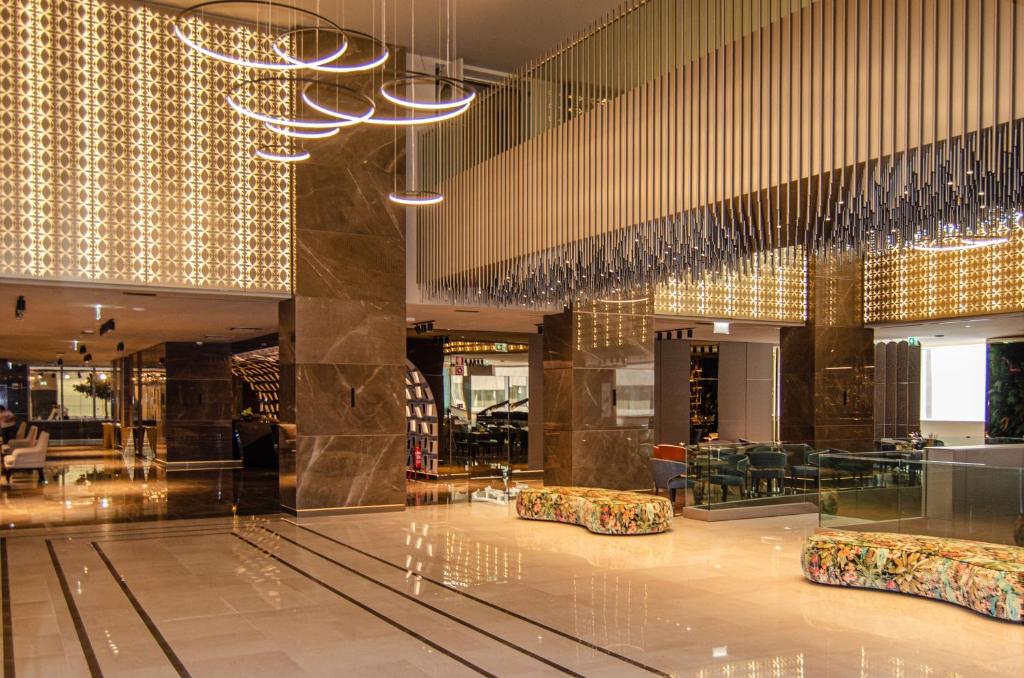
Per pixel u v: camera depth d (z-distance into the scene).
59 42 10.74
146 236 11.23
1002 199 6.58
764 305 16.69
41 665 5.62
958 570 7.12
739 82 7.90
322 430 12.36
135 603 7.23
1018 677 5.43
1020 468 8.41
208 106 11.66
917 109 6.44
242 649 5.96
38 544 10.05
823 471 10.38
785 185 7.43
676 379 21.56
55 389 33.97
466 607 7.11
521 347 19.75
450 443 18.33
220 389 21.86
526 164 11.04
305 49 12.36
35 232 10.55
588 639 6.20
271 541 10.22
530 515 11.95
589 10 12.20
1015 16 5.90
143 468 20.62
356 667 5.58
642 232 9.12
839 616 6.88
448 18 12.04
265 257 12.07
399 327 12.89
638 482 15.27
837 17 7.03
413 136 13.57
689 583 8.05
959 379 22.95
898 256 16.70
